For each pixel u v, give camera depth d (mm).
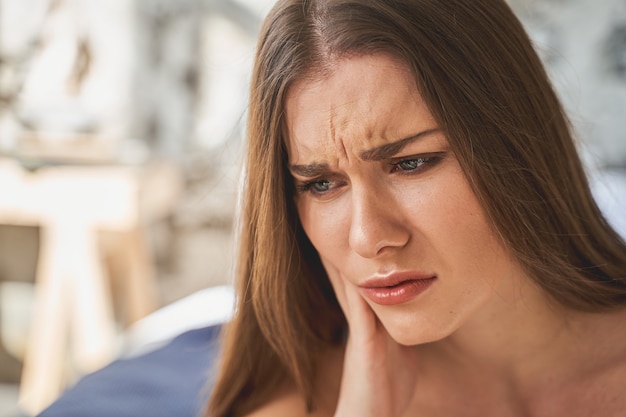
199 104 2410
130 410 1042
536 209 769
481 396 858
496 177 723
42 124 2219
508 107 744
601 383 824
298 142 726
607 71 2088
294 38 716
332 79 693
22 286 2363
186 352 1218
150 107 2373
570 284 814
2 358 2363
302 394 891
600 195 1455
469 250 727
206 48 2398
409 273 720
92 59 2324
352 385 819
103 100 2322
